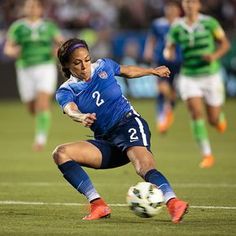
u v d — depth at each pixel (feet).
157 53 205.57
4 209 98.68
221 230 82.12
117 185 123.85
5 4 306.14
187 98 151.74
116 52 290.76
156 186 84.38
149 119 242.99
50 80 183.21
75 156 87.97
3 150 177.68
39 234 80.38
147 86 295.28
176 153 169.78
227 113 253.24
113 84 89.25
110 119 88.69
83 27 302.86
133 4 309.63
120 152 89.25
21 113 266.57
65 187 120.98
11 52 184.14
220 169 143.43
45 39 182.70
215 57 150.20
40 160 158.92
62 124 240.94
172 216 82.79
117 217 91.04
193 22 152.87
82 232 81.20
